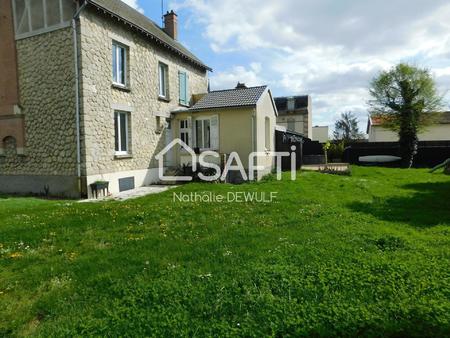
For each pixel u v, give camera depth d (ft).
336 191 33.01
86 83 34.35
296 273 11.73
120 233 18.15
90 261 13.66
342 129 172.24
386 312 9.11
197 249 14.70
